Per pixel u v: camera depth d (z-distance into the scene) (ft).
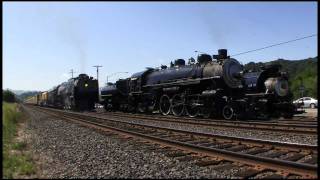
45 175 30.86
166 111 109.70
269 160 31.50
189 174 30.17
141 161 35.99
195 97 97.09
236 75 92.58
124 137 54.13
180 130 57.31
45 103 260.01
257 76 93.40
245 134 56.29
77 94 166.40
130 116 105.60
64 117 105.70
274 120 82.28
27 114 135.23
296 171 28.81
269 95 89.66
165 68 117.39
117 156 38.99
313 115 102.42
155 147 43.86
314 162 32.65
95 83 169.99
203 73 95.91
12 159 35.73
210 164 33.58
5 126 63.87
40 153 42.52
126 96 137.59
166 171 31.45
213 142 47.21
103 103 163.63
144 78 124.06
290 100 92.68
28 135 62.54
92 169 32.96
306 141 47.06
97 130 65.98
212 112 91.40
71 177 29.99
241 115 86.12
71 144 49.42
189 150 40.29
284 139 49.75
